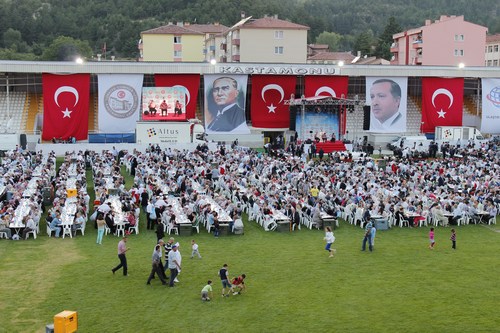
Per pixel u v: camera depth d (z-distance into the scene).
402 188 44.38
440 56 117.38
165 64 72.81
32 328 21.98
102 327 22.09
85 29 184.12
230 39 114.56
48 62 70.75
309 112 71.81
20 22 178.38
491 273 28.92
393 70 77.31
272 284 27.00
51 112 67.94
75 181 45.00
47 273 28.30
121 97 69.19
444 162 55.91
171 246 27.03
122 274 28.19
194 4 185.88
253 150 65.25
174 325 22.33
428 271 29.16
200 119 78.38
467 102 84.50
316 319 22.95
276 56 107.75
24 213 36.84
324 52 158.88
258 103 73.44
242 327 22.20
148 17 189.88
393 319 23.00
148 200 41.38
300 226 38.84
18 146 60.62
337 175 48.25
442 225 39.66
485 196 42.75
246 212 42.38
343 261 30.77
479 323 22.69
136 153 57.34
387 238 35.94
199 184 46.53
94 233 36.03
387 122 73.19
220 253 32.12
